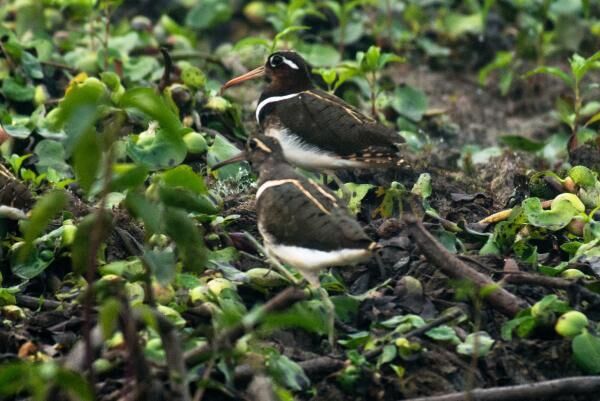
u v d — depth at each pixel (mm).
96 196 12664
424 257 11750
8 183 12484
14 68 15930
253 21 20531
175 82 16156
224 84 16688
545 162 16094
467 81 19734
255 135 12102
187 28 20266
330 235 10438
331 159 13352
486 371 10500
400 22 20625
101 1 17312
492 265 11859
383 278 11648
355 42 19609
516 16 20906
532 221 12094
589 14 21062
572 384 10172
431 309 11156
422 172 14523
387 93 17719
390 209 12336
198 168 14047
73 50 17844
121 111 9430
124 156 13258
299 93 13805
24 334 10641
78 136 8531
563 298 11305
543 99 19172
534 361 10641
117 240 11898
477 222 13023
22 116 15438
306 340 10789
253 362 9953
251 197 13336
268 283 11273
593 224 12180
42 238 11734
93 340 9648
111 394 9562
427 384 10320
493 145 17875
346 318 11055
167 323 9250
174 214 9602
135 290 10875
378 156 13219
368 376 10203
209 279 11289
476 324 10242
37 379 8344
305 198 10781
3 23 18188
